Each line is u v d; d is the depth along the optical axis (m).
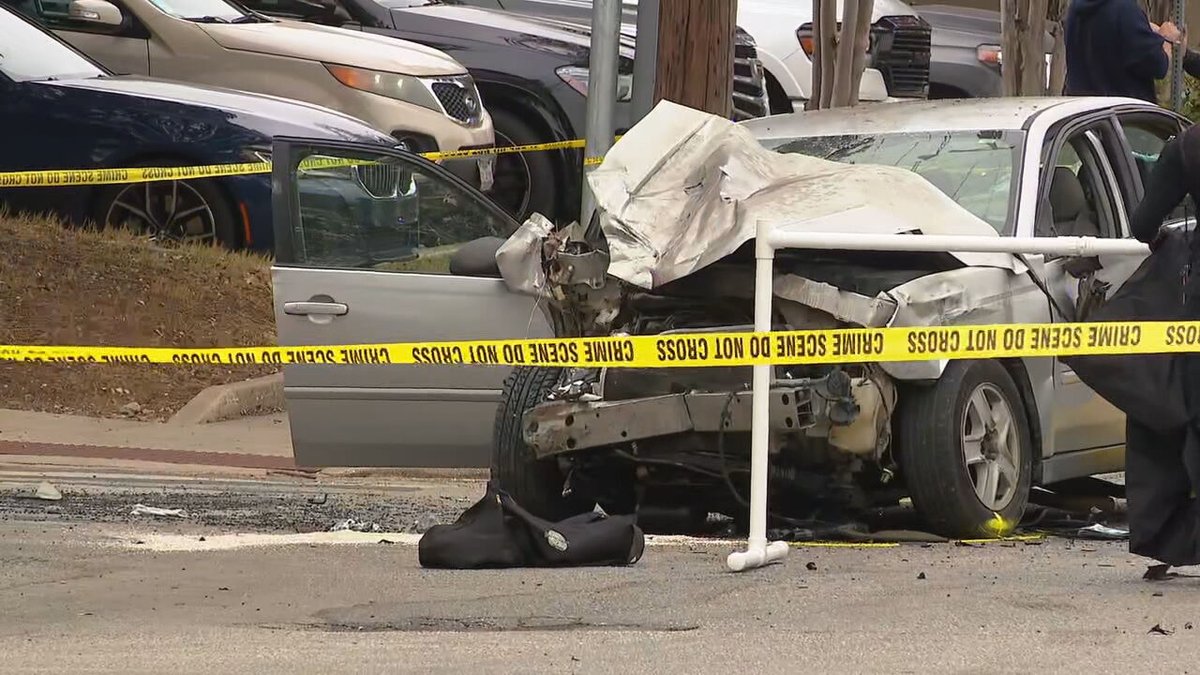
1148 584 23.16
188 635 19.75
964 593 22.42
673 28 43.06
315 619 20.88
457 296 33.00
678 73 43.09
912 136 32.25
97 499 34.12
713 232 27.77
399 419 33.41
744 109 62.03
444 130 55.91
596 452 28.55
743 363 24.83
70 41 55.84
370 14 61.72
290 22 58.34
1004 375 28.52
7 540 27.34
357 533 29.83
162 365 48.41
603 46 42.16
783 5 70.06
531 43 60.66
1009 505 28.59
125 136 50.44
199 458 42.16
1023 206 30.00
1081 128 32.16
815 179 29.44
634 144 30.16
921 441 27.44
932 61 75.88
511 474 29.41
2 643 19.25
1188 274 22.77
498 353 26.28
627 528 25.33
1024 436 28.95
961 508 27.67
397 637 19.64
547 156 60.34
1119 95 42.25
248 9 59.81
